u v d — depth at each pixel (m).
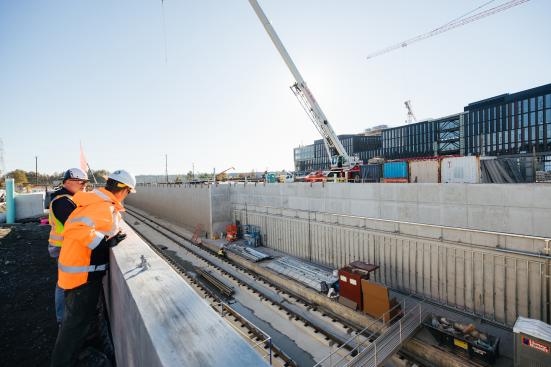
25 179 78.00
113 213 3.42
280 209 22.48
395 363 9.64
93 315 3.52
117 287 3.04
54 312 7.59
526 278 10.31
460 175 16.16
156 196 48.06
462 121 54.09
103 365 3.97
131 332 2.11
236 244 24.50
